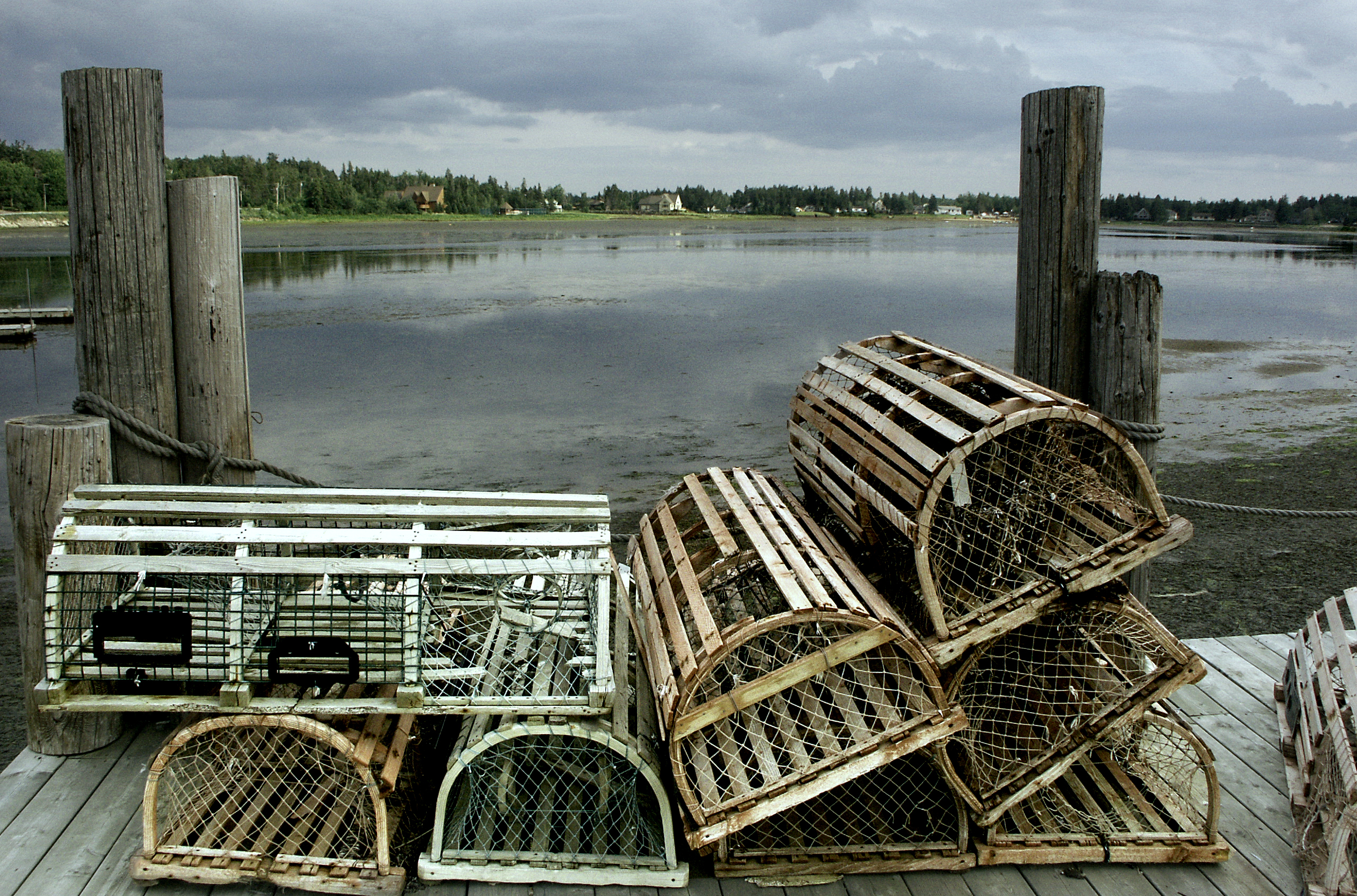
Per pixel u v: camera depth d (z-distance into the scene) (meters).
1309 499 8.95
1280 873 3.18
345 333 19.98
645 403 13.38
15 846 3.21
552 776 3.46
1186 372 16.33
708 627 2.96
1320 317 24.34
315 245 57.38
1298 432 11.79
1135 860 3.20
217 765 3.38
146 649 3.04
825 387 4.34
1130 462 3.22
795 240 74.06
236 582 2.98
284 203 117.44
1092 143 4.34
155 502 3.17
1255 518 8.48
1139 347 4.30
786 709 3.24
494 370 15.91
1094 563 3.20
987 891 3.08
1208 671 4.72
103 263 4.06
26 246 46.81
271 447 10.80
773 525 3.66
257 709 2.99
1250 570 7.21
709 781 3.00
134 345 4.14
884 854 3.15
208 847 3.09
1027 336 4.61
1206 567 7.28
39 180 86.81
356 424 11.98
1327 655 3.89
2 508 8.72
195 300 4.23
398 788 3.34
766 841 3.22
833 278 36.31
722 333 20.62
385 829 2.99
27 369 16.14
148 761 3.78
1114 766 3.51
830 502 4.11
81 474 3.74
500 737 2.99
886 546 3.74
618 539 6.42
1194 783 3.68
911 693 3.08
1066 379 4.53
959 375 3.67
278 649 2.99
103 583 3.60
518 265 42.00
